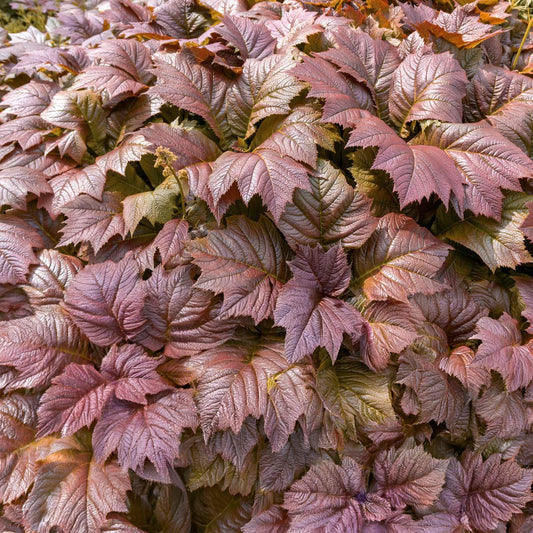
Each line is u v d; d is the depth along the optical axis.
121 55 1.37
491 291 1.27
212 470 1.21
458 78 1.29
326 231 1.25
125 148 1.29
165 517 1.21
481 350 1.17
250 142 1.34
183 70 1.31
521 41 1.57
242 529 1.18
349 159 1.34
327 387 1.19
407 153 1.21
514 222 1.24
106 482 1.14
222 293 1.23
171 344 1.23
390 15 1.52
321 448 1.21
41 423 1.11
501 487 1.22
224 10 1.53
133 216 1.24
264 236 1.25
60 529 1.15
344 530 1.16
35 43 1.67
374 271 1.24
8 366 1.21
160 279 1.22
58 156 1.36
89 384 1.16
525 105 1.35
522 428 1.22
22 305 1.25
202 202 1.26
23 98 1.41
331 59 1.30
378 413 1.19
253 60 1.32
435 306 1.24
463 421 1.24
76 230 1.25
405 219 1.25
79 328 1.22
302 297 1.18
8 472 1.16
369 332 1.21
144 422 1.14
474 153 1.24
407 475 1.20
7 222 1.28
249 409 1.15
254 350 1.23
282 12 1.55
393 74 1.33
